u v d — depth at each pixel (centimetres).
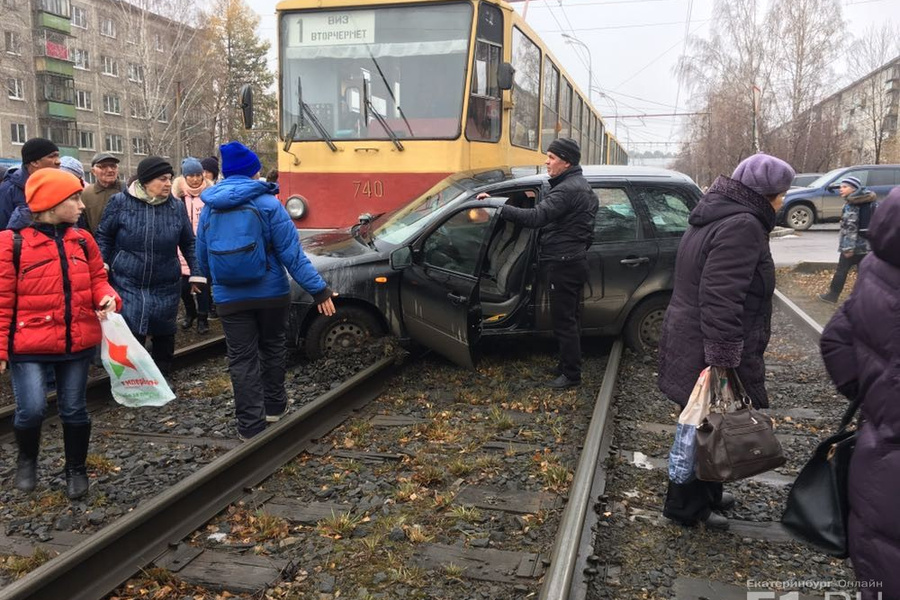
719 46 4322
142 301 610
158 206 607
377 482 432
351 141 876
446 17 855
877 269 220
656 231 700
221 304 480
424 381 639
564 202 559
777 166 317
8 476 445
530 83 1030
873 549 212
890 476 208
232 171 469
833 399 605
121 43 4619
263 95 5653
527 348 753
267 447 454
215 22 5084
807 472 254
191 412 563
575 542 338
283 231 469
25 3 4784
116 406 579
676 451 356
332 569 341
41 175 383
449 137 847
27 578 292
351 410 560
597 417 500
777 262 1395
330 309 492
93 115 5472
